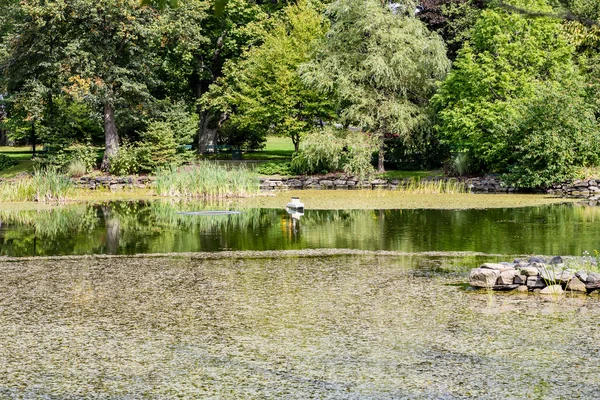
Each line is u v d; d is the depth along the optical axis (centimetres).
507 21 3481
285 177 3819
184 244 1883
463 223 2227
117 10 3853
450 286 1322
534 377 834
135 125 4422
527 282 1288
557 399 767
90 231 2164
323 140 3725
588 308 1145
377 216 2466
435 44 3734
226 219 2434
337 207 2769
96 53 3928
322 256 1673
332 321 1082
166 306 1190
